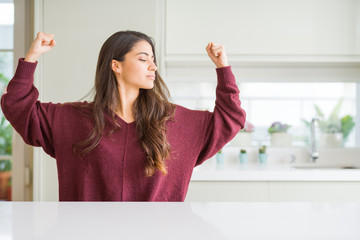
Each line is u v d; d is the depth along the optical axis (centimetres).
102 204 70
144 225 53
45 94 223
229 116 115
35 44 102
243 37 234
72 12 224
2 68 253
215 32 233
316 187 209
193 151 114
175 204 70
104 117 109
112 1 226
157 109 112
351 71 268
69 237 47
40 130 108
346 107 271
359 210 65
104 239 46
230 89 113
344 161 268
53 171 220
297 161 267
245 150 257
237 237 47
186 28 232
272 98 272
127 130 109
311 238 47
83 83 224
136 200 106
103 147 105
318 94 272
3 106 104
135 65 108
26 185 254
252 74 269
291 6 234
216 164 252
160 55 229
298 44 234
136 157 106
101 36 225
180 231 50
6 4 251
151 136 106
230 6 234
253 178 208
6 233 49
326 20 234
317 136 272
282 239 47
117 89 112
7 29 253
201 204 70
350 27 234
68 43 224
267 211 64
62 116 111
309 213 62
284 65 262
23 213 61
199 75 267
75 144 107
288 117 272
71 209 65
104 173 105
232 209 65
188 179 115
